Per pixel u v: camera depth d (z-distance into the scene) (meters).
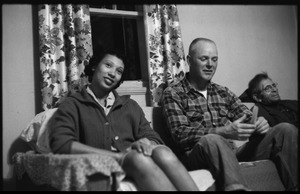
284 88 3.19
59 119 1.57
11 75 2.05
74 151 1.39
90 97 1.73
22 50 2.09
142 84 2.50
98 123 1.68
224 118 2.07
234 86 2.90
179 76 2.41
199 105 2.04
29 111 2.08
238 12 3.03
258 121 1.81
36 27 2.15
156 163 1.40
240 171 1.51
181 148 1.90
